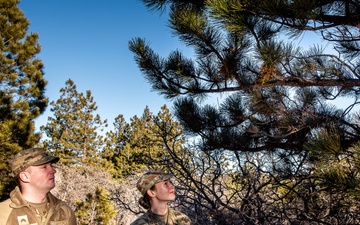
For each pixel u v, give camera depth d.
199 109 5.77
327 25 3.50
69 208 2.85
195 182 5.33
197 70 5.41
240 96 5.54
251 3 3.38
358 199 3.07
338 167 2.99
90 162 26.06
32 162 2.61
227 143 5.56
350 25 3.57
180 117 5.81
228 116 5.66
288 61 3.85
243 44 4.59
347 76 4.09
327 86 4.41
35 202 2.66
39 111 13.93
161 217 2.94
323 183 3.03
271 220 4.75
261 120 5.20
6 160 12.52
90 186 21.91
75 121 28.88
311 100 4.46
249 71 4.77
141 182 2.96
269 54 3.72
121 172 23.81
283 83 4.26
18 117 12.91
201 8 4.81
